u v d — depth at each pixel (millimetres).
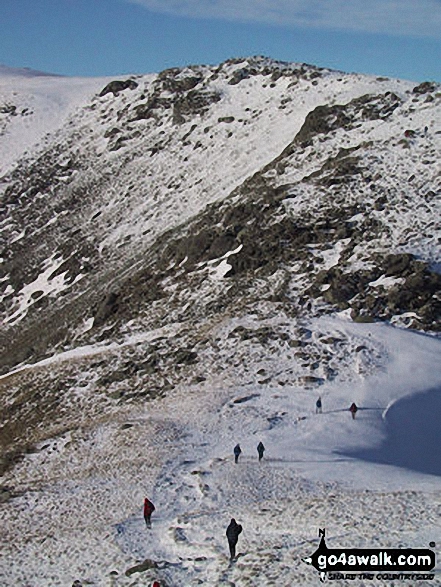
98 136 106500
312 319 45281
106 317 58312
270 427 33781
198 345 44531
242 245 57250
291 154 72938
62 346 56750
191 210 77062
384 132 69938
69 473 31188
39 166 103312
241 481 26953
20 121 118062
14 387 48375
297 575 17031
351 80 89125
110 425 36531
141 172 92062
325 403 36094
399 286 46781
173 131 98000
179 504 25797
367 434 32812
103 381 43719
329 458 29188
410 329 43906
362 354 40969
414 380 38219
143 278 61531
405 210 55656
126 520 24812
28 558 22422
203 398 37844
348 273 48938
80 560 21594
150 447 32500
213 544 20953
